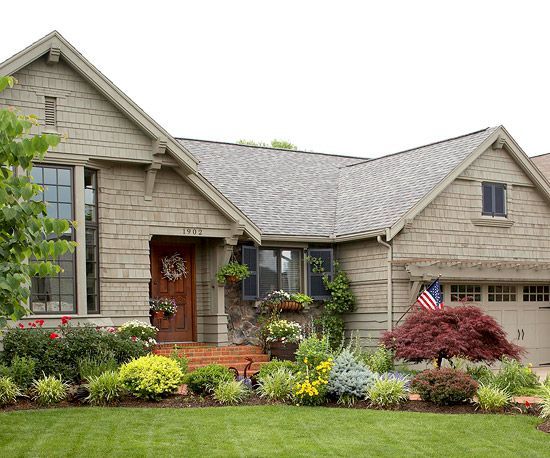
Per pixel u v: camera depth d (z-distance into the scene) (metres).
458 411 12.06
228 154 23.27
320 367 12.75
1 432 9.96
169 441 9.65
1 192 7.18
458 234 20.30
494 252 21.03
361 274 20.08
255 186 21.81
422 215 19.66
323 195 22.72
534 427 10.84
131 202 16.81
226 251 18.25
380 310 19.41
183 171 17.30
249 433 10.20
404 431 10.44
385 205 20.22
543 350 21.89
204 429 10.38
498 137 20.97
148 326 16.22
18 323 14.70
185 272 18.75
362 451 9.30
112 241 16.52
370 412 11.80
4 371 12.44
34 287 15.31
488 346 13.96
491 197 21.12
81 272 15.84
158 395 12.59
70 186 15.84
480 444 9.73
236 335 19.03
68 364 13.79
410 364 18.47
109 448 9.21
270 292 19.75
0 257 7.68
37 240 7.73
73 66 15.66
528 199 21.98
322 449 9.37
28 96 15.29
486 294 20.77
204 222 17.80
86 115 15.95
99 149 16.06
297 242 20.16
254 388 13.87
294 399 12.51
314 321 20.05
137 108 16.34
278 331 18.02
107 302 16.34
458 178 20.39
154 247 18.41
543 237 22.22
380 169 23.19
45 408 11.79
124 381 12.52
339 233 20.31
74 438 9.69
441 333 13.83
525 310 21.61
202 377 12.98
